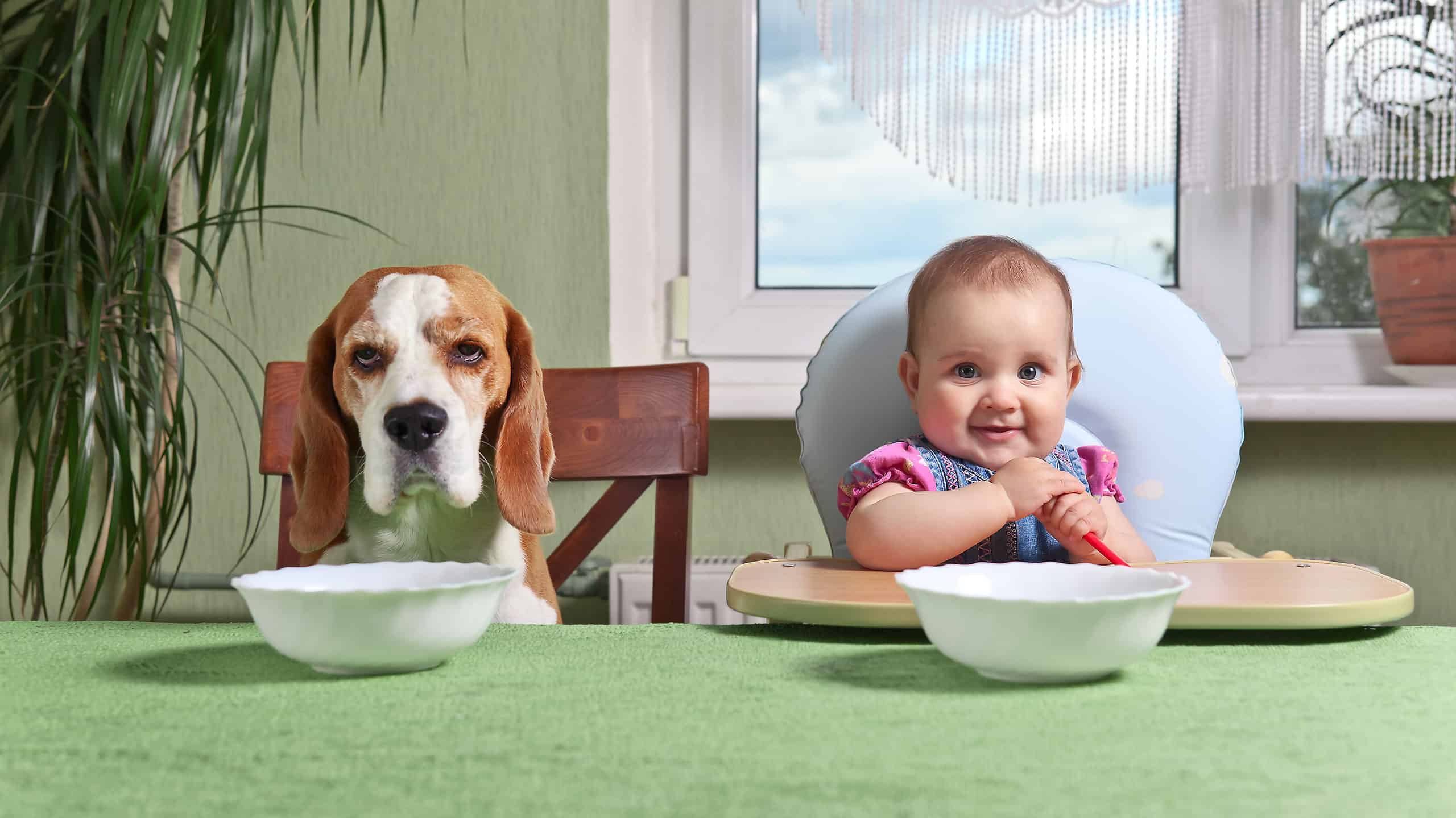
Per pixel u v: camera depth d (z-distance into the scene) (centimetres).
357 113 168
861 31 164
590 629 60
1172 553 107
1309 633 57
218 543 170
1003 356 101
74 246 145
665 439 116
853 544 96
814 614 57
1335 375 172
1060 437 104
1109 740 38
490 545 97
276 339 170
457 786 34
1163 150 163
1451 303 157
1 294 137
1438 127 157
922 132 166
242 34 138
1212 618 55
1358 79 159
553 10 166
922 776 35
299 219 169
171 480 140
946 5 163
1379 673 49
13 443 167
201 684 47
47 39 153
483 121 167
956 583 51
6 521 168
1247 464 162
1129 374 110
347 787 34
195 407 150
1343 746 38
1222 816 31
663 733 39
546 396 118
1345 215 174
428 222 168
